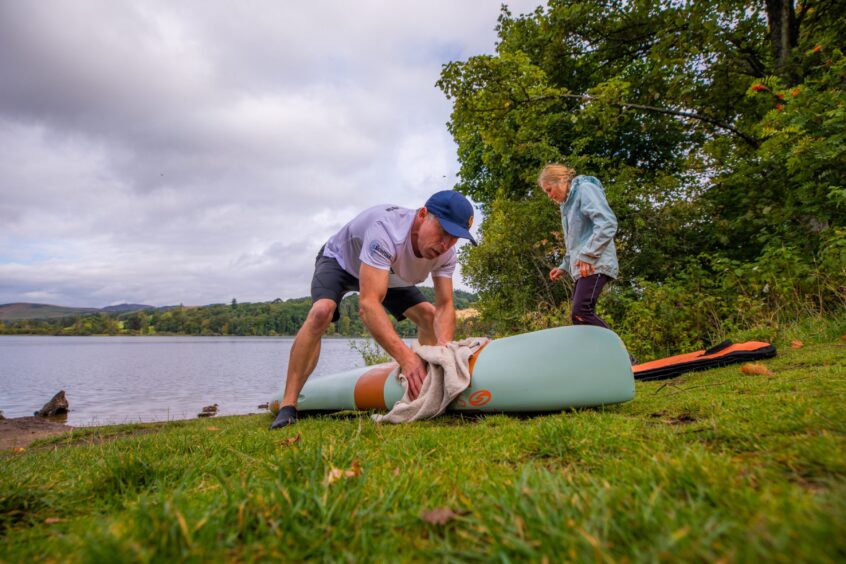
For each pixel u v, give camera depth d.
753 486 1.08
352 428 2.67
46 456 2.75
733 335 6.01
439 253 3.35
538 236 9.09
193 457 2.04
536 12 11.56
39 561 0.97
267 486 1.21
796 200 7.11
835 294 5.79
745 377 3.57
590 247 4.07
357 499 1.16
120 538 0.93
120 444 2.80
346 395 3.75
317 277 3.74
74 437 4.17
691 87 9.59
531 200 9.55
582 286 4.15
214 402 9.25
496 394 3.01
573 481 1.24
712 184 9.14
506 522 0.98
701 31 9.24
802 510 0.82
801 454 1.25
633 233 8.73
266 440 2.49
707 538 0.76
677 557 0.73
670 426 2.06
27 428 5.75
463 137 11.02
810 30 9.59
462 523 1.06
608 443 1.75
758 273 6.45
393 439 2.21
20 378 16.58
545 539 0.88
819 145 5.84
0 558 1.00
